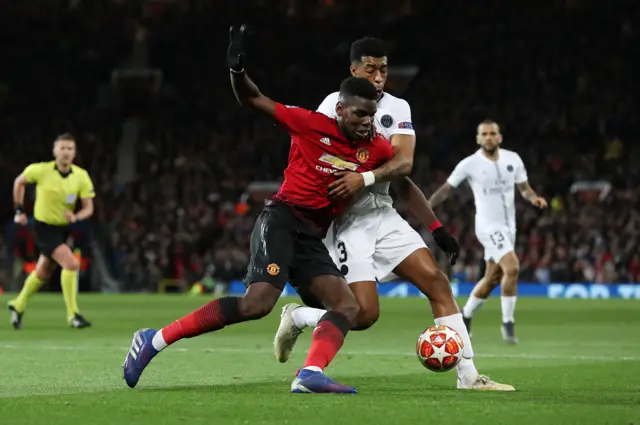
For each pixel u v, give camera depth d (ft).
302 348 67.97
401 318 109.50
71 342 72.69
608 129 229.04
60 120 235.81
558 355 64.90
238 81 40.55
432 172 211.41
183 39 253.03
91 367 53.26
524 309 131.34
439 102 241.96
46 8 251.80
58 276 182.91
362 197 45.39
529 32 253.44
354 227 45.44
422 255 44.80
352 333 85.46
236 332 85.87
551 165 216.74
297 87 251.60
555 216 192.65
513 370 53.52
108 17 250.98
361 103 41.01
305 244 41.91
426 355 42.65
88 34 249.14
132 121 230.27
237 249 190.80
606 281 180.55
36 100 240.73
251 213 200.95
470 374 43.27
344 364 56.59
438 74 251.39
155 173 219.20
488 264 79.97
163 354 62.03
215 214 203.72
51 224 88.89
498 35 254.68
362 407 34.99
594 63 244.83
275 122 41.93
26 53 247.50
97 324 95.76
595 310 128.36
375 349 68.13
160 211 201.16
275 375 49.75
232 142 232.73
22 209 90.43
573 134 228.43
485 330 92.27
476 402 36.99
